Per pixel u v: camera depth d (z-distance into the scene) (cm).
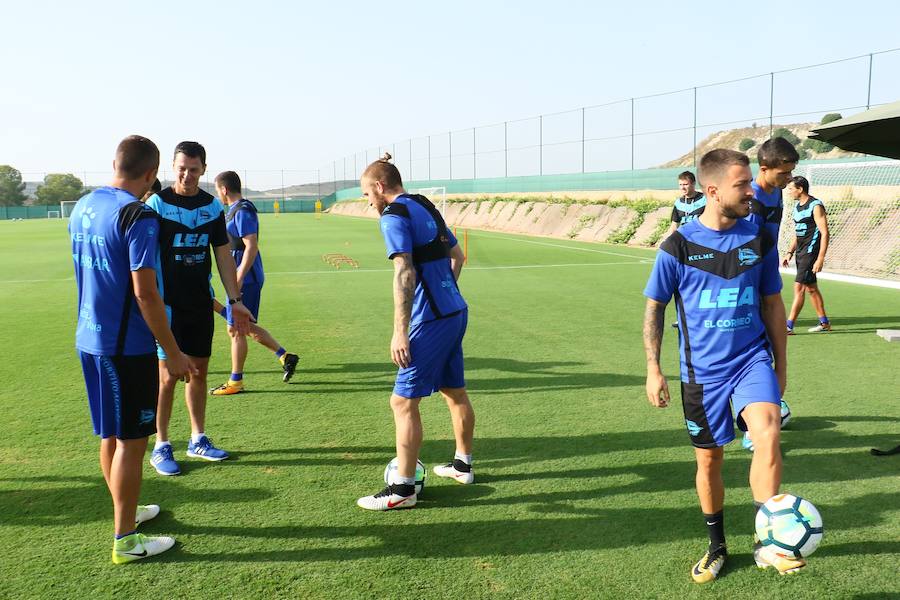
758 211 414
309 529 336
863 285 1223
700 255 288
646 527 334
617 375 621
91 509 358
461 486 387
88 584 286
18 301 1102
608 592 277
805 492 369
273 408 538
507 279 1337
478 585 283
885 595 272
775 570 292
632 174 3288
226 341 810
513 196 3734
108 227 290
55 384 601
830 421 485
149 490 384
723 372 287
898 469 399
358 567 299
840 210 1831
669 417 502
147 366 303
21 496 374
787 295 1110
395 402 359
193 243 411
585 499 366
